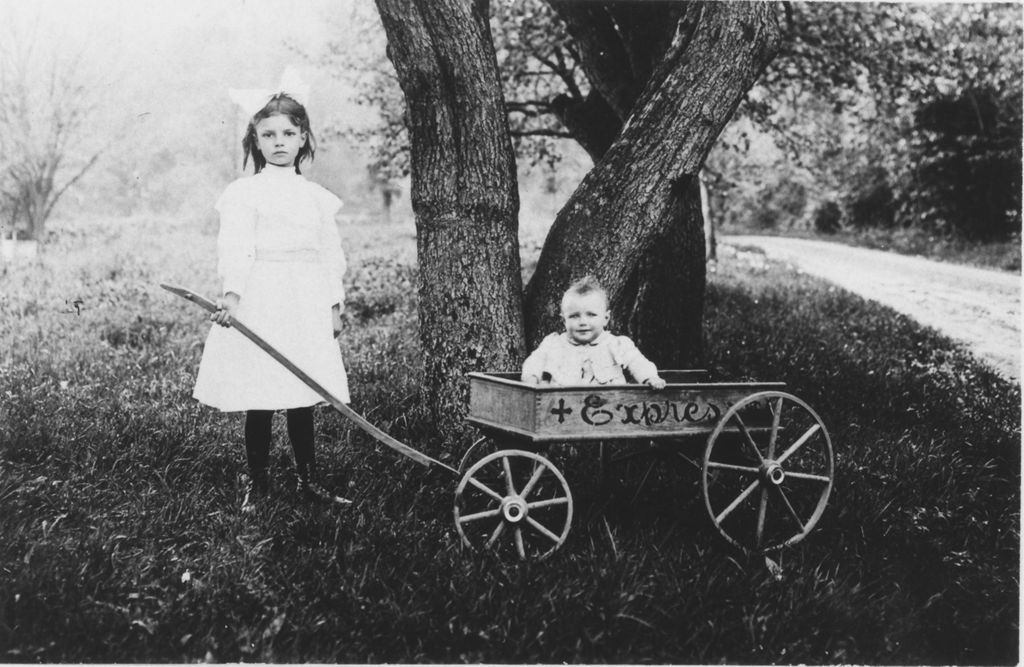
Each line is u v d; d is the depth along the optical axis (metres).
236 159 9.82
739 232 36.59
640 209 5.38
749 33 5.23
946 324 12.98
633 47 7.24
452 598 3.66
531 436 3.96
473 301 5.43
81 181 22.73
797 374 8.34
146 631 3.42
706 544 4.39
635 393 4.11
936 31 10.90
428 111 5.34
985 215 24.72
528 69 11.08
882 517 4.94
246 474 4.94
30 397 6.29
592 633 3.53
